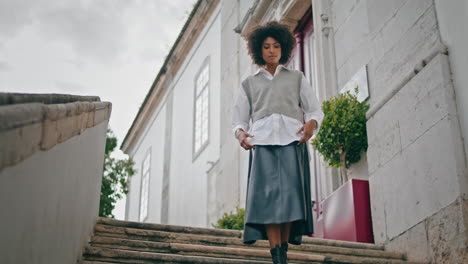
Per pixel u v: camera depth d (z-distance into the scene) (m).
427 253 4.79
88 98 3.98
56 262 3.03
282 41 3.87
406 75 5.43
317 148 6.75
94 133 4.49
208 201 12.49
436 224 4.71
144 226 5.14
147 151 19.69
